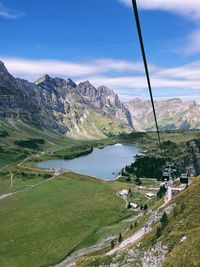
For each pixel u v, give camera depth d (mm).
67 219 192500
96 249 137500
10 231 179625
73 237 164750
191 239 76188
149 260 82688
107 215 196375
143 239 93938
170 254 74562
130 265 87062
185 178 115938
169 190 119062
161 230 91438
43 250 152500
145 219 122125
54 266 136625
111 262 95562
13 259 146125
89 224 182250
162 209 108375
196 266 66562
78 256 137875
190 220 86625
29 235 171750
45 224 186250
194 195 99750
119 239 125312
